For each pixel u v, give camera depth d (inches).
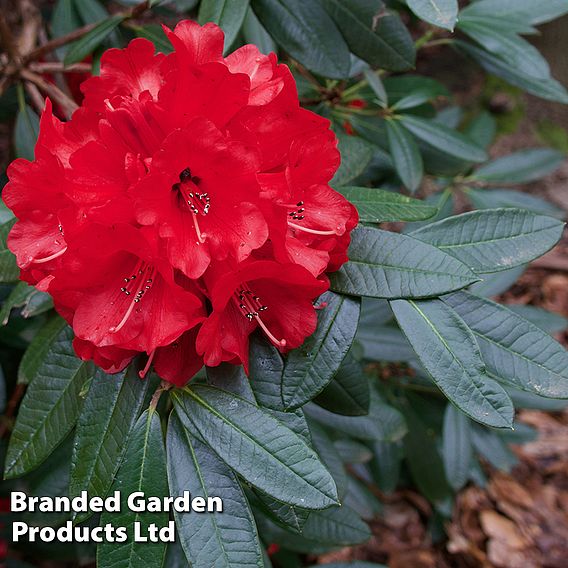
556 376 14.3
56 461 23.5
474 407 13.7
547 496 36.1
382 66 19.1
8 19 30.0
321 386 14.2
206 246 12.6
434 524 34.0
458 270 14.0
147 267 13.3
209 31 13.8
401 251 14.4
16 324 24.0
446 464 28.0
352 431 23.5
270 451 13.6
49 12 31.5
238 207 12.5
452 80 48.0
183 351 14.1
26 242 13.7
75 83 23.9
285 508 15.3
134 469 14.1
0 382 24.0
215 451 13.8
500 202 28.7
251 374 14.8
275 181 12.9
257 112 13.5
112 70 14.0
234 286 12.6
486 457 30.2
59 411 16.2
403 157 22.6
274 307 13.7
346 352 14.3
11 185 13.2
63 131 13.7
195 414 14.2
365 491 28.6
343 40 18.9
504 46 20.7
